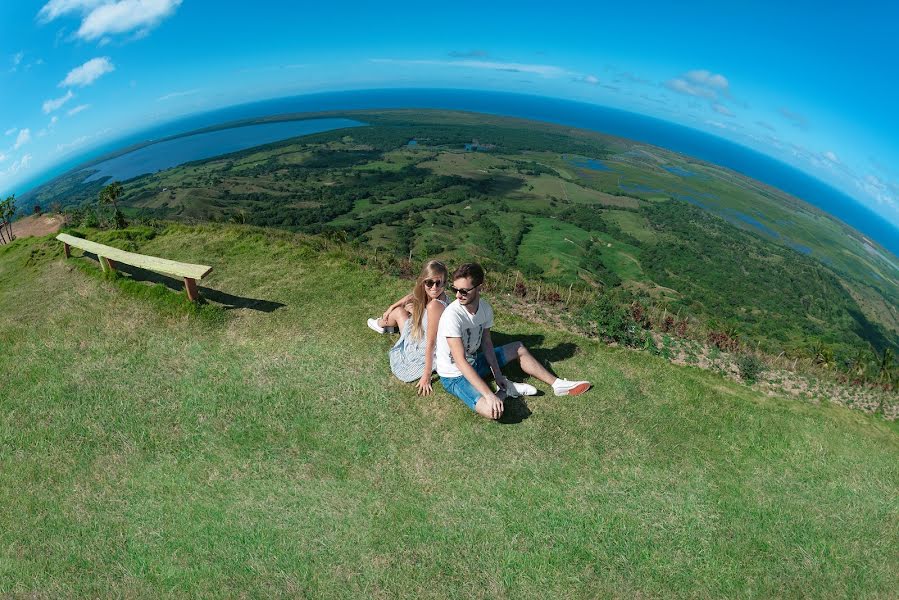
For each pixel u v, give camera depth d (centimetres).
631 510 441
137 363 667
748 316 12706
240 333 741
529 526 417
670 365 697
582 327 968
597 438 525
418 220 18862
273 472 471
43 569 376
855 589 385
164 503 436
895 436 676
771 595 374
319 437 516
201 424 540
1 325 789
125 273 952
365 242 15175
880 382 1213
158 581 364
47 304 857
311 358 661
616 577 376
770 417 592
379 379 609
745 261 19012
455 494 447
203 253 1072
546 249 16175
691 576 383
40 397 594
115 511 429
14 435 528
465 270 454
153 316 793
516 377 609
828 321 14488
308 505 432
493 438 515
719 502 460
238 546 392
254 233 1256
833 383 1055
